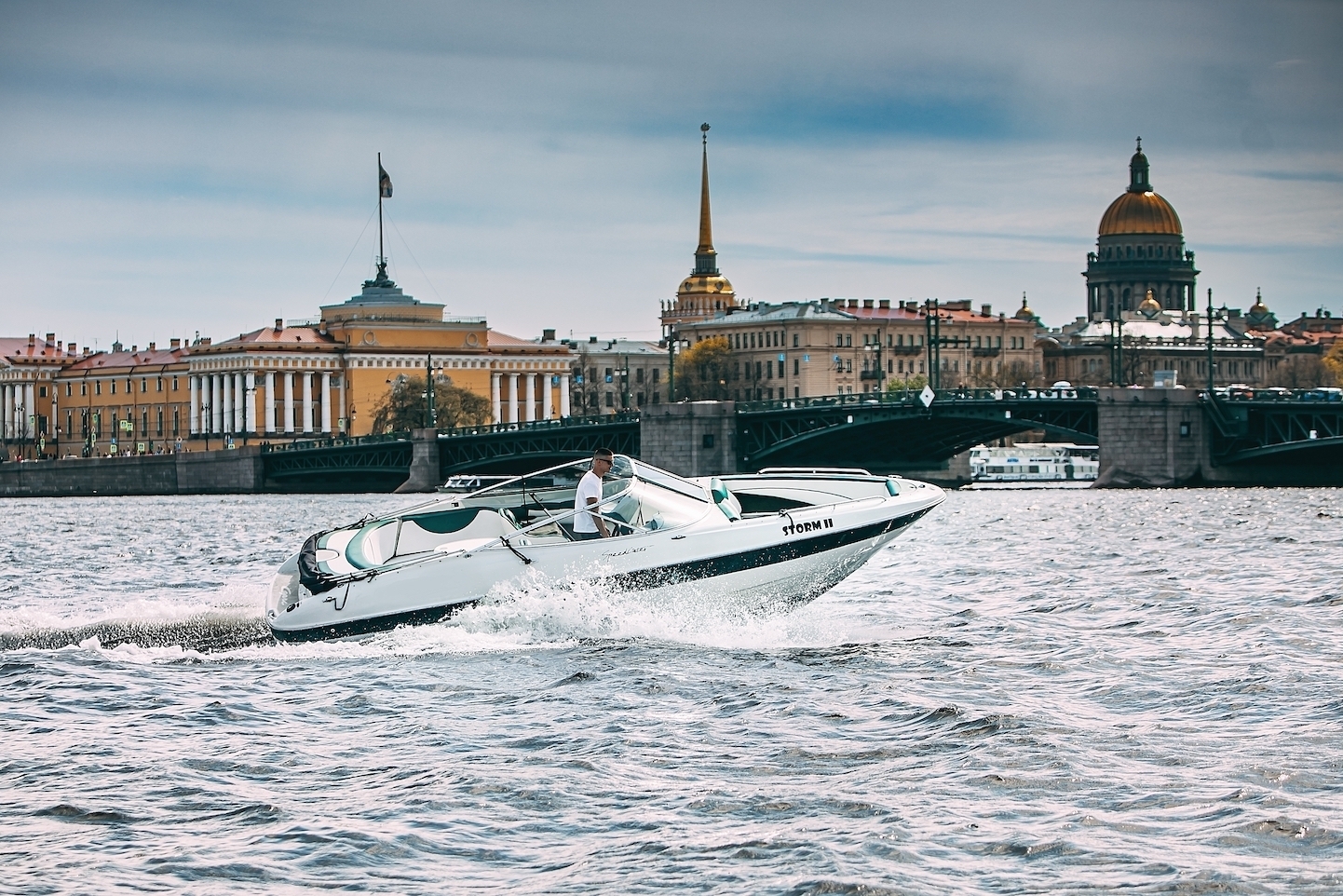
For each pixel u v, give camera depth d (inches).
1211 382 4680.1
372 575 1079.6
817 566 1152.8
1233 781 732.0
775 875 607.2
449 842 659.4
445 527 1152.2
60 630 1219.9
